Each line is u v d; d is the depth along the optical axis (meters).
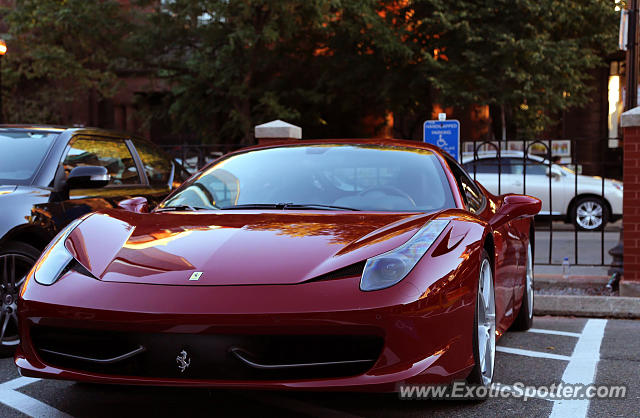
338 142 4.32
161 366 2.73
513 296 4.60
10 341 4.40
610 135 23.89
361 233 3.11
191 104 21.33
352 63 21.31
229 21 20.05
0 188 4.59
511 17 19.19
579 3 19.50
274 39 18.83
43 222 4.57
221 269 2.84
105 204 5.21
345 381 2.69
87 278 2.92
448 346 2.88
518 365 4.14
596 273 7.95
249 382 2.68
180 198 3.92
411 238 3.03
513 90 18.92
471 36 19.19
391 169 3.92
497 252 3.90
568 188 13.19
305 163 4.05
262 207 3.67
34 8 21.05
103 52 21.50
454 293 2.91
